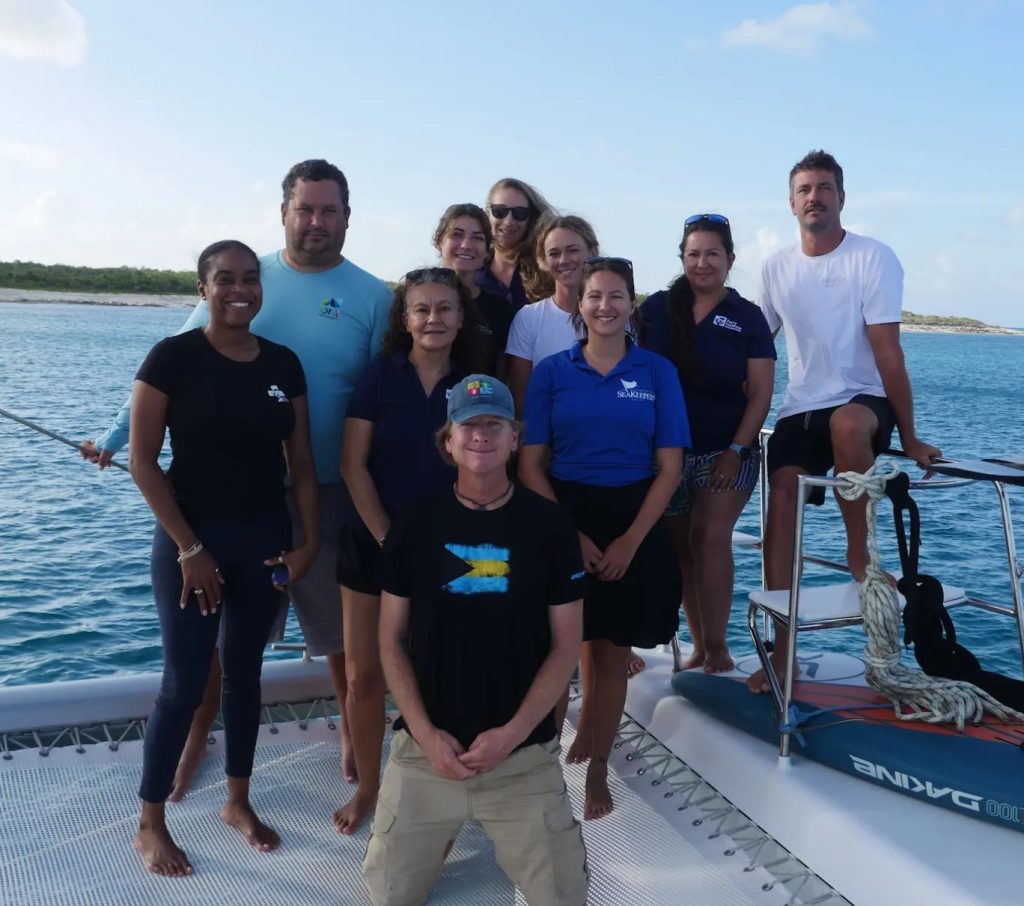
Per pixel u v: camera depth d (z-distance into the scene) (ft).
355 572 9.48
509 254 13.50
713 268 11.19
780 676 10.36
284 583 9.47
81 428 72.84
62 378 115.03
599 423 9.93
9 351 164.86
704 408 11.44
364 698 9.58
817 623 9.20
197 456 9.04
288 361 9.53
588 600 9.94
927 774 8.41
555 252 11.12
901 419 11.10
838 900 7.99
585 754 10.95
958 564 34.73
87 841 9.24
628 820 9.72
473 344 10.04
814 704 9.80
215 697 10.48
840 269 11.47
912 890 7.48
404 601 8.39
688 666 12.22
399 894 8.11
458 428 8.17
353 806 9.70
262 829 9.38
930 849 7.81
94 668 25.45
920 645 9.36
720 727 10.36
